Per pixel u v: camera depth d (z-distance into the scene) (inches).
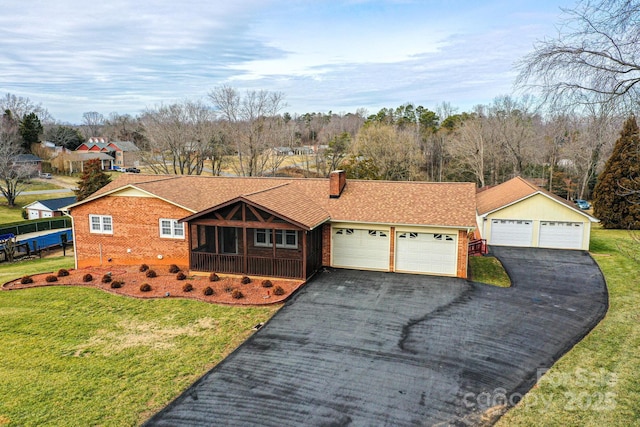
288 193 971.3
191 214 938.1
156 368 541.6
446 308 724.0
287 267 844.0
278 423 433.7
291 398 475.5
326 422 434.0
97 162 1930.4
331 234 948.6
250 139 2297.0
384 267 927.7
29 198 2566.4
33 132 3523.6
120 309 734.5
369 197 983.6
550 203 1133.7
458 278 881.5
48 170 3422.7
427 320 676.7
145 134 2477.9
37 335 641.6
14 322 687.7
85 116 6466.5
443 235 885.2
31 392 491.2
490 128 2400.3
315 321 676.1
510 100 2369.6
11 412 454.9
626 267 960.9
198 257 895.7
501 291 805.9
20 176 2534.5
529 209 1150.3
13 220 2134.6
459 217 877.8
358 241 935.7
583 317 684.7
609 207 1544.0
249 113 2306.8
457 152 2458.2
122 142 3801.7
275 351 582.6
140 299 776.9
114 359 565.6
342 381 508.4
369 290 809.5
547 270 941.2
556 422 428.1
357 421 435.2
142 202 974.4
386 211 927.0
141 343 610.2
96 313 719.7
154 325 669.3
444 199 943.0
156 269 961.5
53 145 3924.7
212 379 514.9
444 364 545.0
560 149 2306.8
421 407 457.4
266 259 853.8
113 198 991.6
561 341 603.8
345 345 597.6
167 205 961.5
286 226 822.5
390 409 454.0
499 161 2470.5
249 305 739.4
